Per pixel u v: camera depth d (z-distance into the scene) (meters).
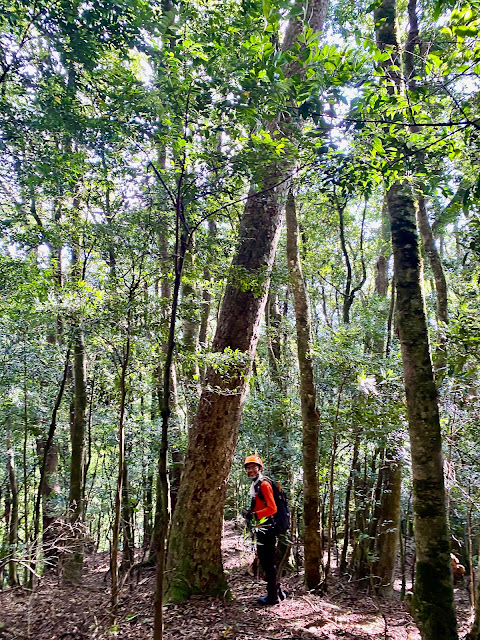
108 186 4.27
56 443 11.35
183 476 5.56
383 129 2.87
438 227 7.46
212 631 4.25
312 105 2.56
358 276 14.70
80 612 4.70
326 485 8.04
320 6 6.30
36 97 4.03
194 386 4.67
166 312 4.18
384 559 6.73
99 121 3.19
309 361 6.45
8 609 4.81
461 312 4.55
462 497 5.22
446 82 2.68
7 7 3.69
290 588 6.39
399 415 5.39
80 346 6.86
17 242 5.95
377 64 2.77
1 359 8.07
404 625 5.00
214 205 3.49
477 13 2.28
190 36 2.65
